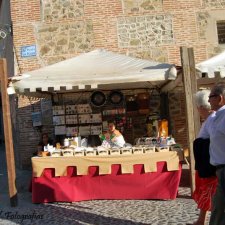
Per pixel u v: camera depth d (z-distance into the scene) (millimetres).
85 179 6773
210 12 11078
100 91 10383
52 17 11062
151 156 6695
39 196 6738
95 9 11047
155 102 10680
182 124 10742
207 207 4594
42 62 10969
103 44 10992
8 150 6648
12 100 12172
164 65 6969
